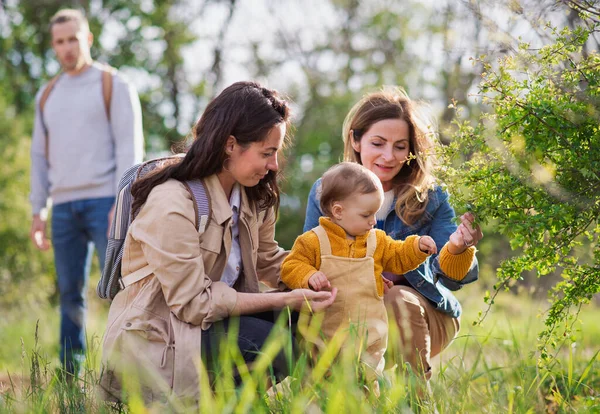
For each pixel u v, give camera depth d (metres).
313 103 24.69
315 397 2.92
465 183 3.27
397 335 3.44
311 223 3.90
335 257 3.43
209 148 3.31
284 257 3.77
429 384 3.37
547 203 3.20
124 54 22.42
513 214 3.23
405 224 3.86
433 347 3.90
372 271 3.43
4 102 14.71
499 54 3.33
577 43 3.22
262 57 21.92
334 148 25.11
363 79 24.33
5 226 12.87
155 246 3.21
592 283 3.37
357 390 2.85
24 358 3.69
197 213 3.32
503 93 3.21
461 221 3.43
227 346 3.02
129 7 22.11
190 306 3.21
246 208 3.51
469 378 3.19
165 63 22.55
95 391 3.23
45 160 5.72
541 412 3.20
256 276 3.57
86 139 5.45
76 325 5.39
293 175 25.02
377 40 24.19
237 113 3.30
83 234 5.54
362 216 3.40
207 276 3.33
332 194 3.43
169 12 22.31
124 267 3.37
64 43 5.50
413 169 3.86
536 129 3.18
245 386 2.81
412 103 3.91
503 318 5.04
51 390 3.35
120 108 5.48
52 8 21.86
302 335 3.39
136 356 3.21
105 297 3.53
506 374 3.75
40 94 5.66
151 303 3.28
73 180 5.44
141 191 3.37
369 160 3.88
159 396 3.17
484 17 3.34
